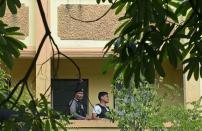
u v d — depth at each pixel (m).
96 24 27.41
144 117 23.06
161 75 9.28
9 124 9.19
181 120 22.73
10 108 9.27
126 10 9.44
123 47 9.43
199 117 22.83
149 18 9.05
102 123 25.64
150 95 22.92
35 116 9.45
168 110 22.92
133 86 9.51
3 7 9.43
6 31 9.62
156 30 9.25
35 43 26.56
